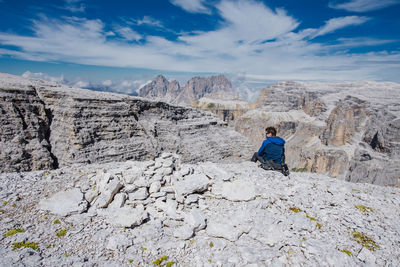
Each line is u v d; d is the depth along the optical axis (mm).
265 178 11953
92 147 52188
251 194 9359
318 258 6656
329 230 8023
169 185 9578
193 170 10883
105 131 56344
